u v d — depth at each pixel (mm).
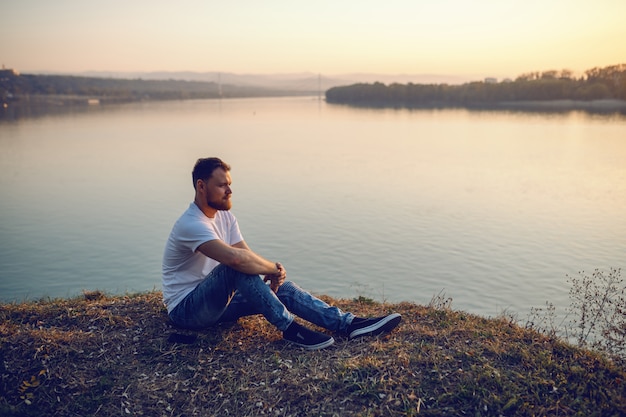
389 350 3957
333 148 64625
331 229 24484
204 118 141375
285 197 32781
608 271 17266
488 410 3275
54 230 24469
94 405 3406
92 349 3986
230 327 4391
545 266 18219
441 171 44344
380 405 3348
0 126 107688
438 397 3389
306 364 3816
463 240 22062
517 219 25859
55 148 65688
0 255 20266
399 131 90562
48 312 4656
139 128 103438
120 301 5012
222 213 4270
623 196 31734
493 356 3871
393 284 16703
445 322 4574
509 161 50438
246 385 3598
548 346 4059
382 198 32219
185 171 45750
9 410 3291
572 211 27578
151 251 20891
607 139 70750
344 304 5457
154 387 3594
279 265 4074
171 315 4148
